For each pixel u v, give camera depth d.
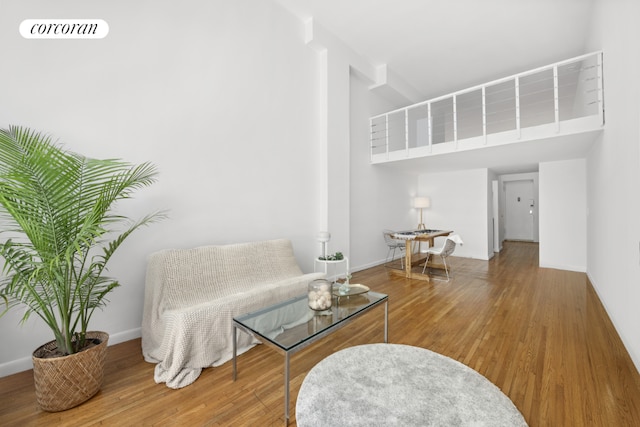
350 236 5.17
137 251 2.56
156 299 2.23
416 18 4.09
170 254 2.46
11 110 1.98
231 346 2.20
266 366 2.06
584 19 4.01
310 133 4.26
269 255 3.21
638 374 1.89
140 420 1.52
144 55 2.59
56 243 1.58
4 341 1.96
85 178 1.71
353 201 5.25
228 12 3.23
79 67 2.25
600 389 1.74
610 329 2.61
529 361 2.07
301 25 4.13
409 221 7.00
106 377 1.92
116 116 2.43
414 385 1.28
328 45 4.36
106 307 2.39
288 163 3.93
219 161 3.15
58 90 2.16
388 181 6.23
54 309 2.12
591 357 2.12
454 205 6.82
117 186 1.82
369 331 2.64
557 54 4.95
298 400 1.20
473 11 3.91
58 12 2.17
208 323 2.05
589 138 3.65
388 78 5.48
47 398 1.56
